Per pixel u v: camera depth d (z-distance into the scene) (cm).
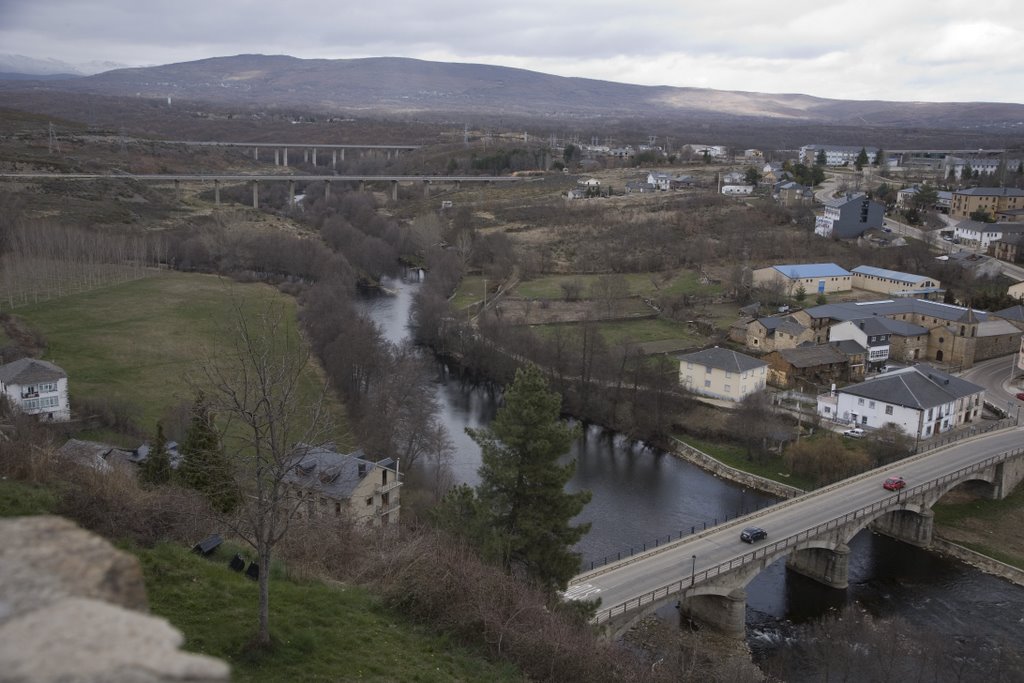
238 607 3139
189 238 18988
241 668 2730
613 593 5931
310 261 17988
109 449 6581
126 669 793
